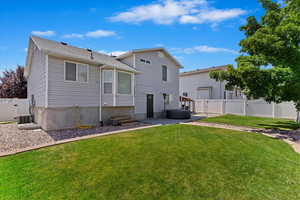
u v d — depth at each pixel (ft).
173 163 13.41
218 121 39.73
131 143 19.40
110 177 11.09
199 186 9.97
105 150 16.76
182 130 27.84
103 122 34.55
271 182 10.51
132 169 12.28
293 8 24.63
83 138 22.00
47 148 17.66
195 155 15.29
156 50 49.03
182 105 71.67
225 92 70.54
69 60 29.43
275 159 14.51
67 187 9.93
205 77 77.25
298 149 17.83
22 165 13.15
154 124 35.94
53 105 27.50
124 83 37.78
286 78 23.86
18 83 63.57
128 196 9.00
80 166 12.87
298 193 9.31
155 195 9.07
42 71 29.99
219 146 18.24
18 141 21.06
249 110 51.42
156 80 49.34
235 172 11.85
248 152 16.29
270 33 24.00
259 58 26.81
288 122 37.91
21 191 9.52
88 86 32.27
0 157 15.02
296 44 22.53
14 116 44.60
